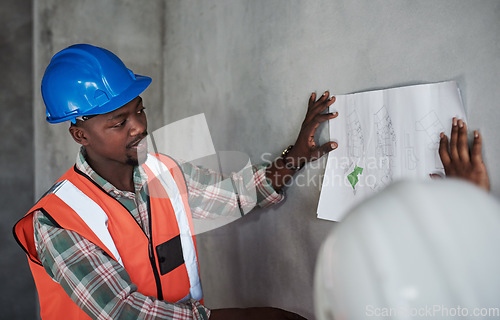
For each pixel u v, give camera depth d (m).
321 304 0.24
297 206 1.29
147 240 1.01
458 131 0.81
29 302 2.16
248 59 1.47
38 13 1.92
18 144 2.08
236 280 1.65
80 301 0.83
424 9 0.87
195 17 1.82
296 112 1.27
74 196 0.95
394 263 0.20
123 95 0.95
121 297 0.83
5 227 2.09
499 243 0.19
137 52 2.11
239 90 1.54
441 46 0.85
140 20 2.11
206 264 1.85
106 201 0.98
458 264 0.19
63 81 0.92
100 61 0.94
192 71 1.88
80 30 1.99
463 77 0.81
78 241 0.88
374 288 0.20
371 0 1.00
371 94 1.00
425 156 0.89
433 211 0.20
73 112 0.93
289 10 1.27
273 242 1.42
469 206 0.20
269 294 1.46
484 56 0.77
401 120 0.93
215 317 0.98
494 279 0.19
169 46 2.09
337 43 1.11
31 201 2.13
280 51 1.32
